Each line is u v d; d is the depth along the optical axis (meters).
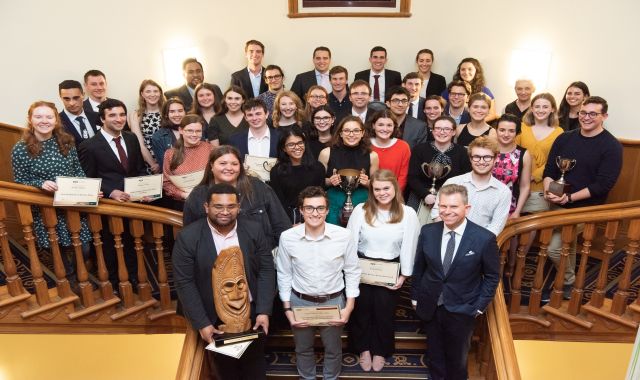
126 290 3.34
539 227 3.02
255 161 3.35
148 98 4.32
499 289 2.91
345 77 4.52
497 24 4.94
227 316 2.33
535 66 4.74
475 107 3.58
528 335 3.30
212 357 2.56
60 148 3.14
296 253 2.54
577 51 4.66
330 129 3.62
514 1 4.82
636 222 2.86
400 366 2.96
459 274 2.47
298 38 5.24
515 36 4.91
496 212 2.83
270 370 2.95
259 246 2.43
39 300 3.12
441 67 5.20
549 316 3.23
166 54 5.04
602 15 4.47
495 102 5.17
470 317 2.52
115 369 3.51
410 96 4.16
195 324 2.34
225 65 5.31
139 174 3.70
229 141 3.62
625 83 4.46
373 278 2.71
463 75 4.91
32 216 3.05
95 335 3.31
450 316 2.53
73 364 3.45
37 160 3.06
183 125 3.30
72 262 3.75
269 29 5.22
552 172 3.48
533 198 3.69
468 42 5.07
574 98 4.18
